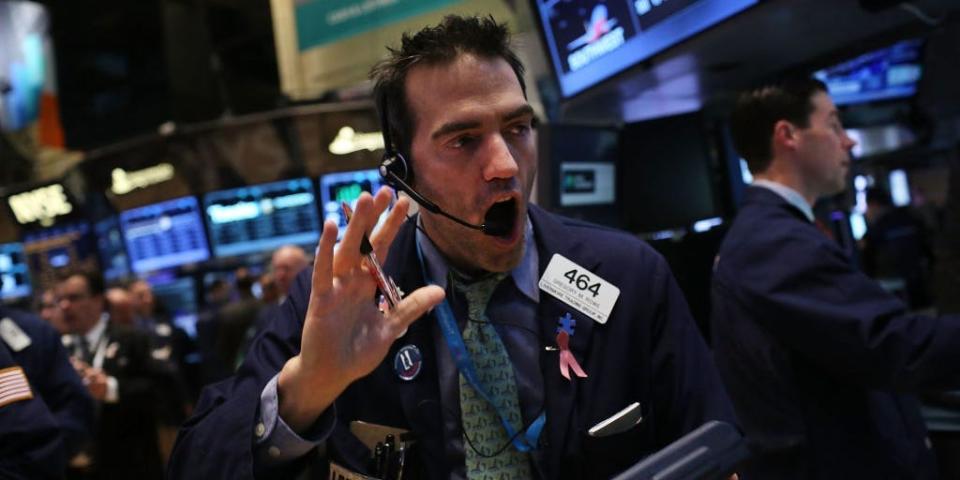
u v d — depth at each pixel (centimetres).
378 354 75
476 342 92
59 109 912
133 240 751
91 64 942
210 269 723
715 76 198
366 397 91
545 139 197
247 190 685
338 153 657
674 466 74
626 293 95
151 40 912
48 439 143
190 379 576
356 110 643
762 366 145
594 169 210
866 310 133
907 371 129
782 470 145
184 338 578
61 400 213
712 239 215
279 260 426
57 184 789
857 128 259
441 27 87
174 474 87
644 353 94
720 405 93
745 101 165
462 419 90
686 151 221
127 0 897
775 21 155
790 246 143
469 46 85
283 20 659
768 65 192
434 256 96
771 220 150
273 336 95
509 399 91
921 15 162
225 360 512
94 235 801
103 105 943
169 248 730
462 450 89
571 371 91
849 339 133
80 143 945
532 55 370
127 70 930
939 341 127
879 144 305
